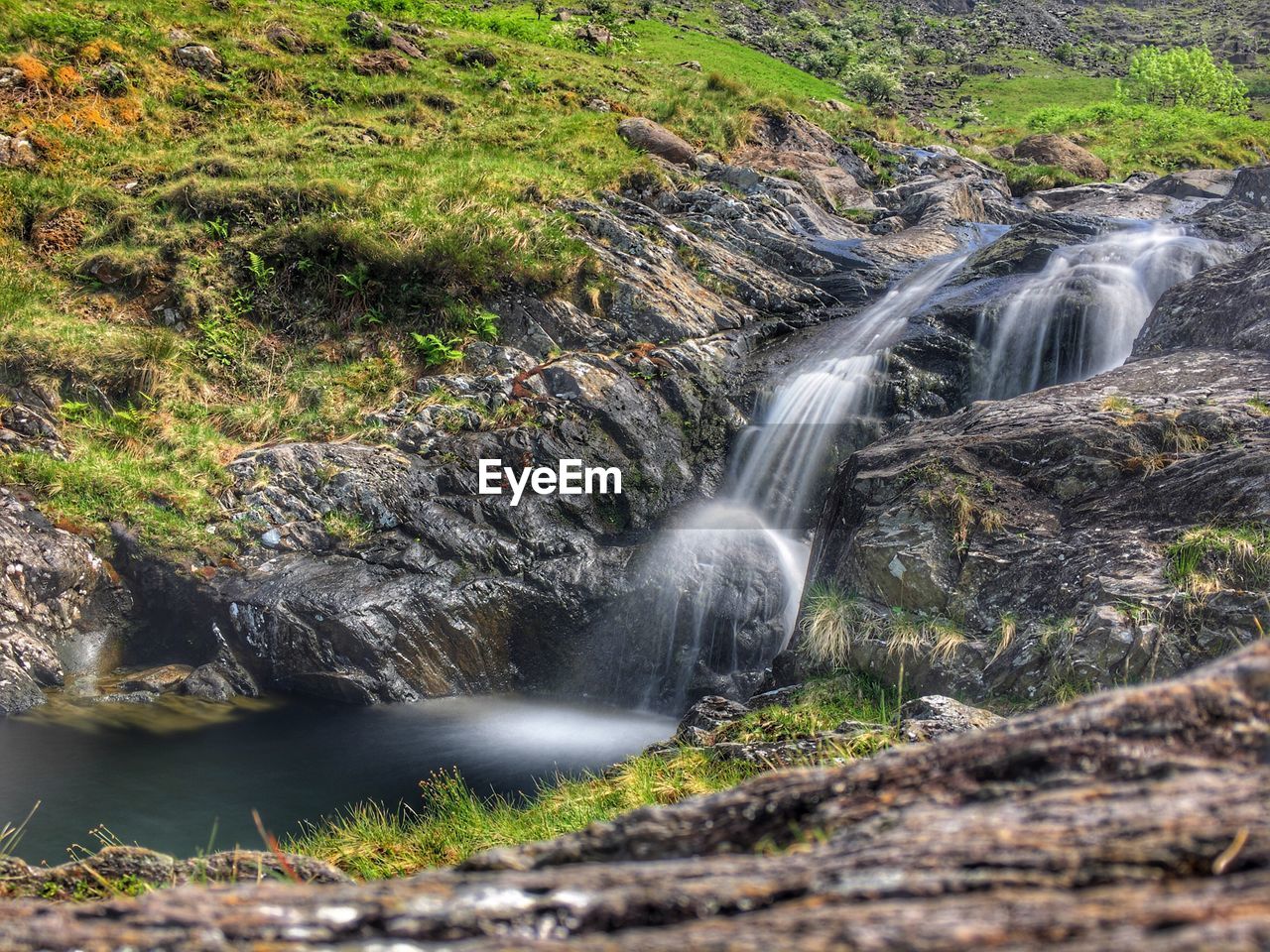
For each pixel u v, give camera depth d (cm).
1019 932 110
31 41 1864
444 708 1033
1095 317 1362
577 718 1053
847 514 866
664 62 3394
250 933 142
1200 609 645
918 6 7756
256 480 1154
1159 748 170
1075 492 795
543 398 1290
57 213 1523
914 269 1809
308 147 1805
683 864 156
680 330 1470
